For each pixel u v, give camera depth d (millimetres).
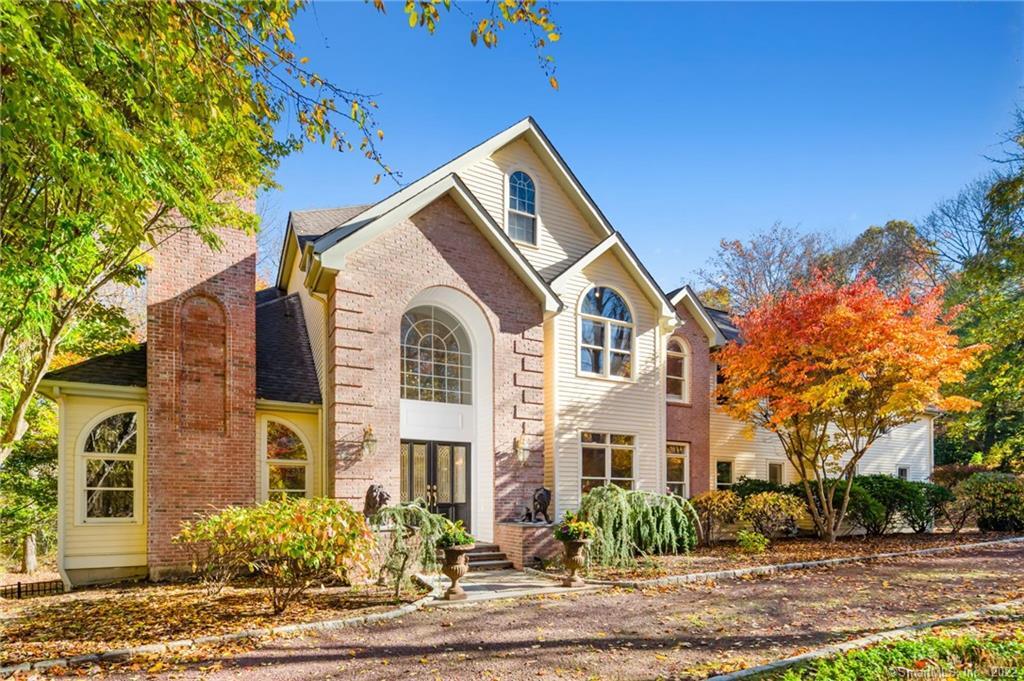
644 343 19578
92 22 5824
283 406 14812
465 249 16078
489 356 16297
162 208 11641
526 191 18859
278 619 9258
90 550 12945
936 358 16422
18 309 8414
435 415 15836
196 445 13734
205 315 14234
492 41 6102
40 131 5766
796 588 11672
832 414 17938
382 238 14742
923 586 11781
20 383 12969
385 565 11273
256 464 14648
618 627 8945
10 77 5348
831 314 16484
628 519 14391
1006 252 17094
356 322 14164
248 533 9250
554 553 14516
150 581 12875
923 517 21703
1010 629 8078
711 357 21547
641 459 18984
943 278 36406
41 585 12914
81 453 13078
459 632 8727
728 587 11852
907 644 7062
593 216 19609
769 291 38031
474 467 16078
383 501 13117
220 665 7312
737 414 18734
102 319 17359
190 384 13859
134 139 5922
